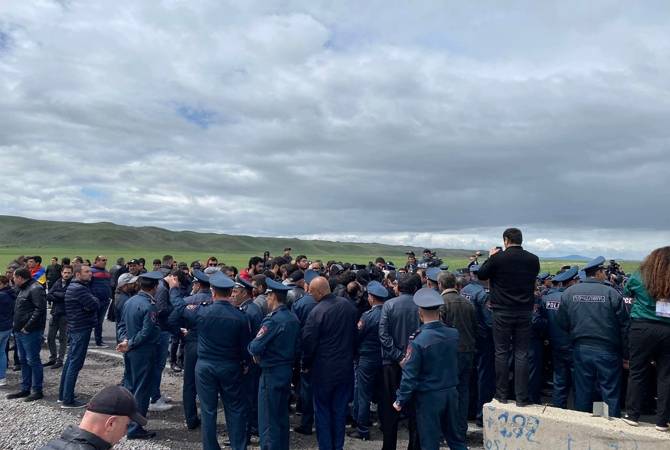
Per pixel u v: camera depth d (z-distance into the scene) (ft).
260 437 19.02
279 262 35.45
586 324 19.35
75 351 25.49
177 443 21.33
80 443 7.23
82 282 26.04
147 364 21.93
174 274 25.70
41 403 26.16
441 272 22.52
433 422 16.97
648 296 17.20
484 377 24.26
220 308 19.33
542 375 27.14
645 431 16.29
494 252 20.10
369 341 22.35
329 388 19.40
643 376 17.37
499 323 19.40
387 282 30.53
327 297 20.15
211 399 19.13
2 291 30.09
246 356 19.69
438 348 17.01
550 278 33.81
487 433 19.25
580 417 17.69
